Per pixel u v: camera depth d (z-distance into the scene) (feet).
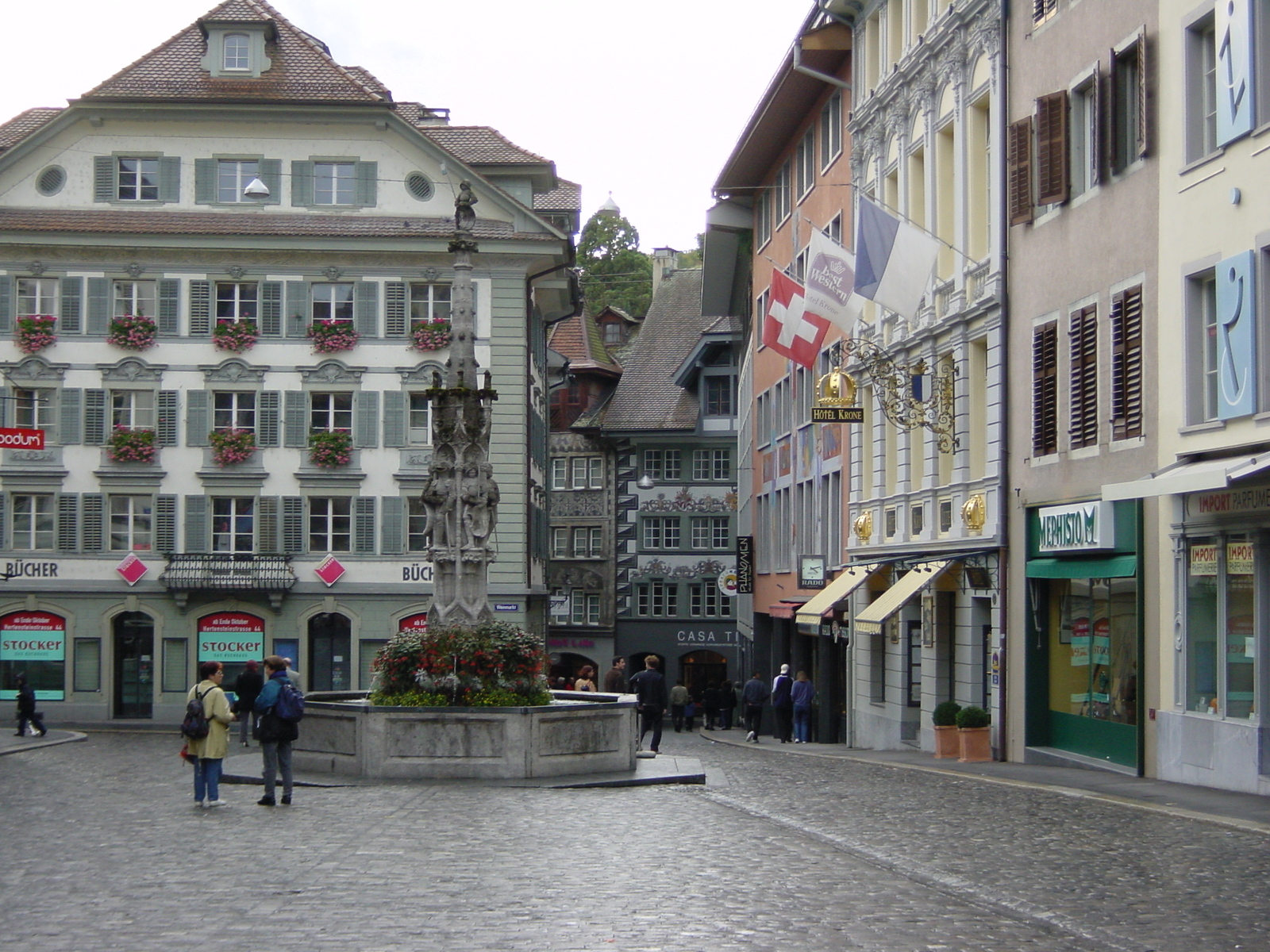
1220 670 68.90
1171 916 36.14
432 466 82.69
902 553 115.24
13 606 165.48
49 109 189.88
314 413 167.94
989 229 98.43
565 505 260.01
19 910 37.78
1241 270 66.44
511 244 168.45
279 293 167.63
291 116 168.96
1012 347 94.22
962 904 37.65
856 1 128.67
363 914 36.65
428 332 167.12
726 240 202.59
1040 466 89.56
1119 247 79.87
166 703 165.68
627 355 277.03
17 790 74.38
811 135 152.87
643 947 32.37
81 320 166.71
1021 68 93.61
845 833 51.93
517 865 44.70
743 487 215.31
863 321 127.85
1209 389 71.36
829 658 147.23
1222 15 68.64
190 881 42.32
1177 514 72.74
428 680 75.72
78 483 165.99
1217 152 69.51
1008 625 93.76
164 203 168.55
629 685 200.75
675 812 59.00
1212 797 63.98
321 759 76.59
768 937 33.45
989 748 93.66
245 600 166.30
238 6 172.65
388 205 169.78
